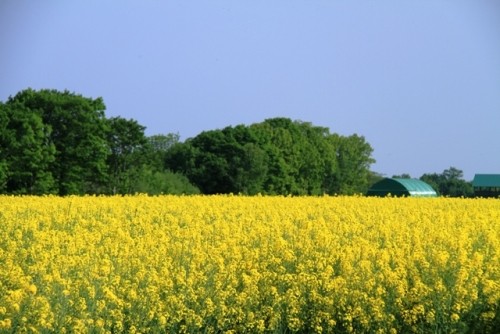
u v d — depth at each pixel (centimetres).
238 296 1695
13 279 1728
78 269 1844
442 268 1839
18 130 6881
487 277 1841
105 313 1594
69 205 3375
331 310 1694
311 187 11544
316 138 12875
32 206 3356
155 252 2025
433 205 3828
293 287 1741
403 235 2303
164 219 2964
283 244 2052
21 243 2277
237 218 2912
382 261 1886
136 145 8275
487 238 2277
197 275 1791
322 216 2978
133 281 1769
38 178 6875
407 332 1666
